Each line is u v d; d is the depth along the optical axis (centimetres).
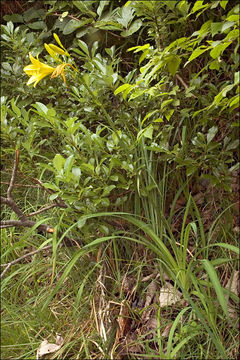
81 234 276
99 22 268
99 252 265
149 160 260
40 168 278
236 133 279
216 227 271
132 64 327
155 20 240
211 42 204
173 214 275
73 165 249
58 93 293
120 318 242
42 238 286
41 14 345
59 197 260
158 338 217
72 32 338
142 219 274
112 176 247
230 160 252
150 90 228
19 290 276
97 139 245
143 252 271
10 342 242
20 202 323
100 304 249
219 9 290
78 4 288
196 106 291
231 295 231
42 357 230
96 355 229
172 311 242
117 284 258
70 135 245
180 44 223
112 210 278
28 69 222
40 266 278
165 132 259
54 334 243
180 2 231
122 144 243
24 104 307
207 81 297
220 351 200
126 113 264
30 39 330
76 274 268
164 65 238
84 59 270
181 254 236
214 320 224
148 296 254
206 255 248
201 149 266
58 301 260
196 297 244
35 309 255
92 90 260
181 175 290
